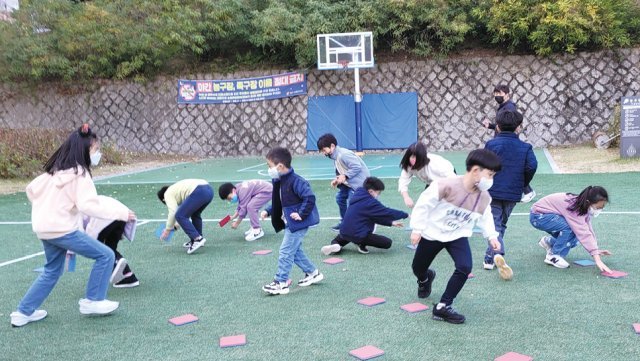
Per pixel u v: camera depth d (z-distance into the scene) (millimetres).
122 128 20203
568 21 16281
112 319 4301
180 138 19828
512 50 17562
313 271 4984
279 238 6980
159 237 6754
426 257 4137
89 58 19594
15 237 7500
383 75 18438
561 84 17281
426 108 18156
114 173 14906
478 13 17469
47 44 19609
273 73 19375
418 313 4188
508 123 5035
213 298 4742
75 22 19406
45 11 19578
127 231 4965
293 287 4973
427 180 5488
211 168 15617
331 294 4727
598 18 16375
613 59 16969
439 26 17734
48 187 4121
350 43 17250
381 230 7172
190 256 6215
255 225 6902
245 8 19516
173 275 5488
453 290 3969
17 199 10812
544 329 3777
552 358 3318
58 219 4074
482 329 3818
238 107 19422
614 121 15195
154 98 19938
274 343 3723
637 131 12234
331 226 7465
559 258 5211
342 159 6418
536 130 17500
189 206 6191
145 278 5406
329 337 3787
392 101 18281
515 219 7352
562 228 5141
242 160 18062
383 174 12492
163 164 17312
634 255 5488
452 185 3840
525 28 16797
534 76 17422
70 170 4074
